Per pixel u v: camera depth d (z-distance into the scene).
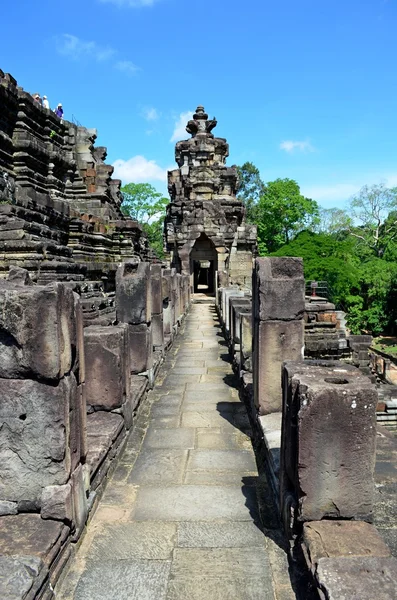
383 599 2.39
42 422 3.19
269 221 48.97
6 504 3.27
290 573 3.14
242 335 7.70
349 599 2.39
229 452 5.26
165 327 12.06
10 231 11.48
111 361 5.29
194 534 3.65
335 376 3.28
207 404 7.07
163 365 9.80
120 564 3.29
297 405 3.13
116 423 5.06
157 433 5.88
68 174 21.84
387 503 3.72
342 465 3.06
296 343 5.27
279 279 5.22
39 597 2.66
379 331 37.56
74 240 17.16
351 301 36.50
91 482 3.99
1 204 12.07
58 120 19.17
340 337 9.81
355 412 3.02
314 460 3.06
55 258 12.12
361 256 46.28
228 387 8.05
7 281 3.55
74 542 3.38
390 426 9.20
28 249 11.37
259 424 5.18
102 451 4.32
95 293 12.60
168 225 27.55
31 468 3.24
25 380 3.16
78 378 3.56
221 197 27.67
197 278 32.28
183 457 5.13
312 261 34.84
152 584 3.09
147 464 4.95
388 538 3.29
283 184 47.81
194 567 3.26
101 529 3.71
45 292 3.04
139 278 7.45
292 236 50.78
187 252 25.27
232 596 2.99
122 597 2.98
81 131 22.22
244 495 4.27
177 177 28.56
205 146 27.86
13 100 16.53
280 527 3.68
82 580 3.13
